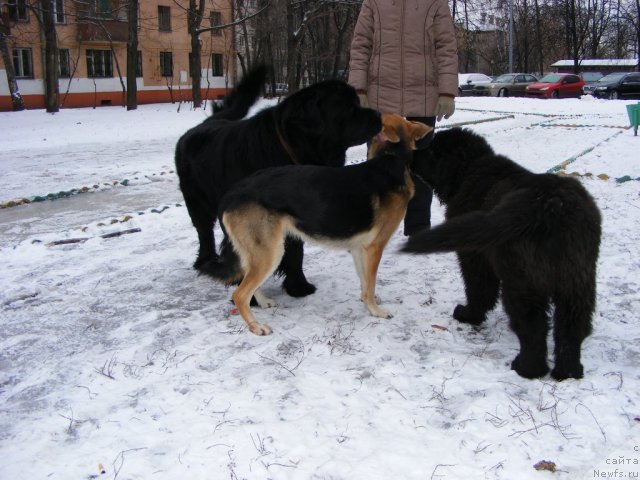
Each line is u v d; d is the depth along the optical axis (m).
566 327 3.10
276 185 3.90
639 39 49.38
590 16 51.88
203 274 4.14
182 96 34.31
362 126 4.24
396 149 4.05
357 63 5.54
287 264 4.59
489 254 3.28
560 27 50.75
